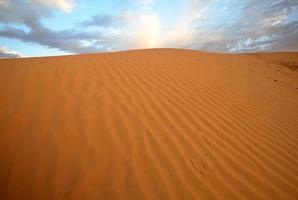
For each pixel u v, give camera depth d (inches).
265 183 97.7
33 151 105.3
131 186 89.8
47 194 84.4
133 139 119.0
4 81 179.3
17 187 86.6
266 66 538.0
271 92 271.1
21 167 96.0
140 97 169.0
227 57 567.8
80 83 182.4
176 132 129.5
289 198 90.4
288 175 104.8
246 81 304.8
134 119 138.2
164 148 114.0
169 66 277.9
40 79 186.4
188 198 85.9
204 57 451.2
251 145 128.1
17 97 153.6
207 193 89.0
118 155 106.4
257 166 109.0
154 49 499.2
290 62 639.8
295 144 135.9
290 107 217.5
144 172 97.3
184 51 496.4
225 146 122.7
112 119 135.9
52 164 98.6
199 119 149.3
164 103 164.7
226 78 290.8
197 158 109.2
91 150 108.5
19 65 241.0
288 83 364.8
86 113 139.7
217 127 142.6
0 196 82.2
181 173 98.3
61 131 121.1
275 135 145.1
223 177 98.6
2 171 93.2
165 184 91.7
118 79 200.5
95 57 308.5
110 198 84.0
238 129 145.3
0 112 134.3
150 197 85.2
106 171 96.7
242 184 95.7
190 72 268.5
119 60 281.4
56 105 146.3
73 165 98.7
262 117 173.3
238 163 109.4
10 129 119.3
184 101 174.1
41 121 128.6
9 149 105.3
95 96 162.1
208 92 206.8
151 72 235.8
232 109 177.9
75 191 86.0
